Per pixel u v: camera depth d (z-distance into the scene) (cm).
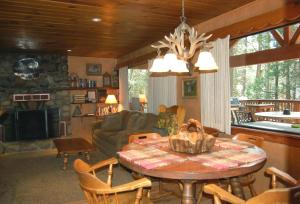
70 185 362
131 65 680
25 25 410
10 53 661
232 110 370
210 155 198
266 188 308
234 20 351
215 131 337
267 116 373
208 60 233
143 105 721
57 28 431
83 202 306
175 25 422
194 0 313
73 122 746
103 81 776
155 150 219
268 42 349
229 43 358
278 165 297
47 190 344
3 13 349
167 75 518
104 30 449
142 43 565
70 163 480
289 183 181
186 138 205
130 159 191
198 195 256
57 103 712
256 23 310
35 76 685
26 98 671
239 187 228
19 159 522
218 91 371
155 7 335
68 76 728
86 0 308
